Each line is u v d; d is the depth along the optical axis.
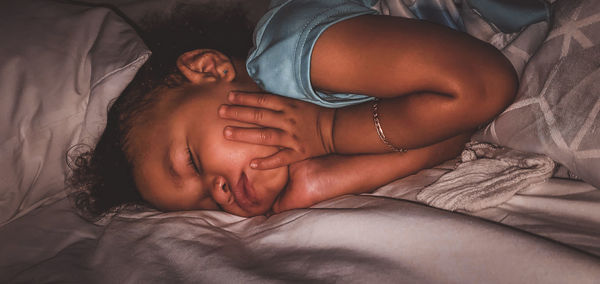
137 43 0.85
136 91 0.83
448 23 0.94
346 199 0.73
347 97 0.83
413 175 0.81
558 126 0.63
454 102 0.64
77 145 0.83
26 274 0.65
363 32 0.69
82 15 0.87
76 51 0.83
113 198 0.88
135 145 0.80
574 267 0.41
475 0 0.86
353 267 0.50
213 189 0.80
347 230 0.57
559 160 0.65
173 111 0.79
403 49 0.66
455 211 0.62
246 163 0.78
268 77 0.77
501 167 0.69
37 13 0.83
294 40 0.73
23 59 0.77
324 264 0.52
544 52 0.69
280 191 0.83
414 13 0.96
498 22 0.85
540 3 0.79
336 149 0.82
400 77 0.66
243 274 0.54
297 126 0.80
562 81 0.65
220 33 1.04
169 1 1.25
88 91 0.82
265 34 0.79
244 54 0.95
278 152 0.79
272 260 0.58
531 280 0.42
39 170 0.81
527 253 0.44
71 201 0.88
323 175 0.81
